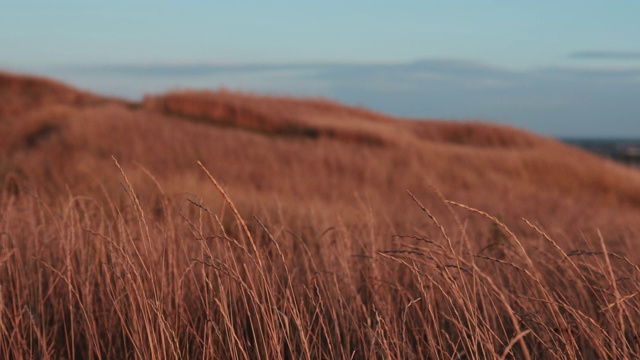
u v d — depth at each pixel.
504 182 20.77
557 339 3.43
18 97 34.91
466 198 16.39
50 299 4.34
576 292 4.36
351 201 14.44
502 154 24.27
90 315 3.94
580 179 23.34
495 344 3.59
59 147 17.50
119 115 21.80
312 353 3.70
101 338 4.07
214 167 16.95
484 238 6.04
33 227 4.88
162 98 29.77
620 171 25.45
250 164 17.92
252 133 26.66
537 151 26.03
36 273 4.65
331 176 17.89
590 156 30.20
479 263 4.68
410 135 29.22
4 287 4.16
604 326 3.71
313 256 5.52
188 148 18.48
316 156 20.17
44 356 3.48
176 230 5.11
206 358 3.58
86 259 4.61
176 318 3.80
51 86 38.53
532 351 3.75
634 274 3.99
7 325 3.96
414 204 13.47
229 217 8.05
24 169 11.80
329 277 4.40
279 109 31.17
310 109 34.72
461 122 33.41
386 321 3.60
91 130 19.02
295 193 15.02
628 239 6.00
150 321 3.55
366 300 4.46
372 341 3.22
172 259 4.31
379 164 20.09
